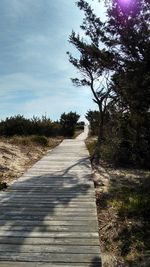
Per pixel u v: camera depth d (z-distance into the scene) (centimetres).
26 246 582
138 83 966
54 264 521
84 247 582
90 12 1172
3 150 1628
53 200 874
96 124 2503
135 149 1598
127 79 1000
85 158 1702
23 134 2736
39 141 2281
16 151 1712
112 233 693
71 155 1817
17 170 1312
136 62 946
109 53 1024
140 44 930
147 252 611
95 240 611
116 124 1717
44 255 550
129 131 1534
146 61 933
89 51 1143
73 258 541
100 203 899
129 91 1018
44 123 3062
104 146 1761
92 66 1823
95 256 550
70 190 991
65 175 1223
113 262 563
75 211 779
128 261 567
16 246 581
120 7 942
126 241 659
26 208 800
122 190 1054
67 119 3553
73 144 2522
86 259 539
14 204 832
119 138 1659
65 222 702
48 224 689
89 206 821
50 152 1961
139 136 1491
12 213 759
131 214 807
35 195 924
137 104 1048
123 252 611
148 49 930
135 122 1370
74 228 668
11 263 521
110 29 996
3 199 878
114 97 1531
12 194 932
